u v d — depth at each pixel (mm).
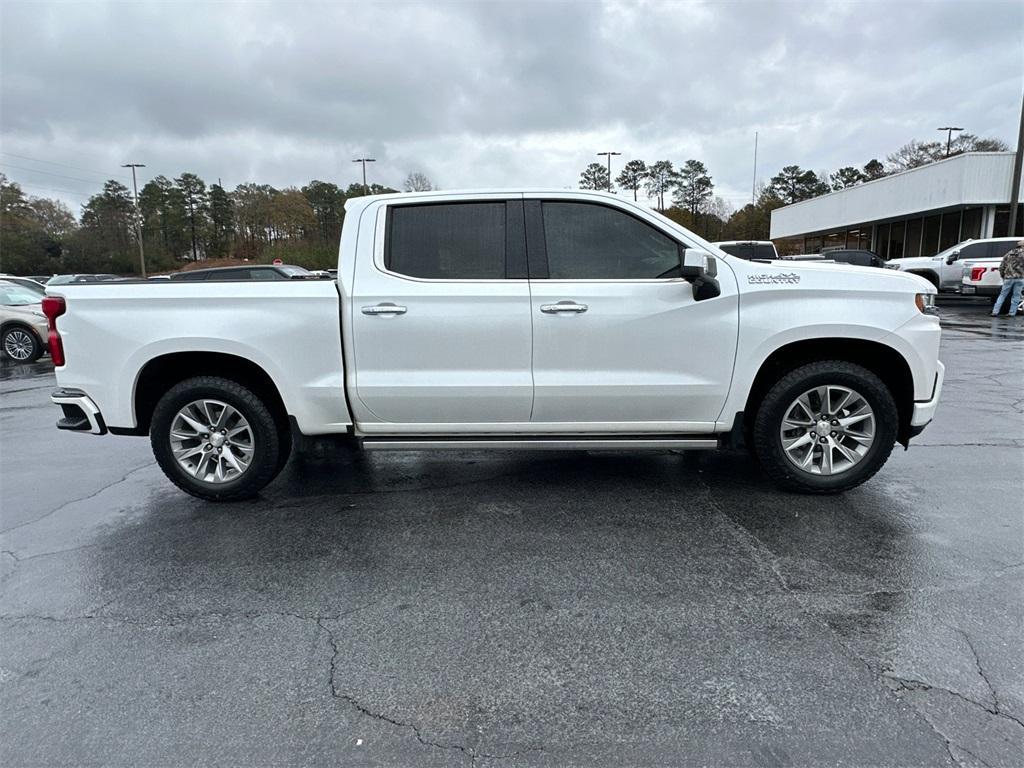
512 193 3996
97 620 2889
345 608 2953
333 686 2406
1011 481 4461
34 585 3223
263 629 2793
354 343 3943
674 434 4113
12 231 69312
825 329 3857
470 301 3885
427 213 4000
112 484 4805
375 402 4012
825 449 4121
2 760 2057
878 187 29109
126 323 3984
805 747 2062
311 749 2094
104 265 73125
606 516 3955
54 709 2299
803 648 2582
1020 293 15305
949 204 23562
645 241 3953
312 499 4363
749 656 2539
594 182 85250
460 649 2623
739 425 4051
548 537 3670
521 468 4957
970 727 2131
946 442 5414
